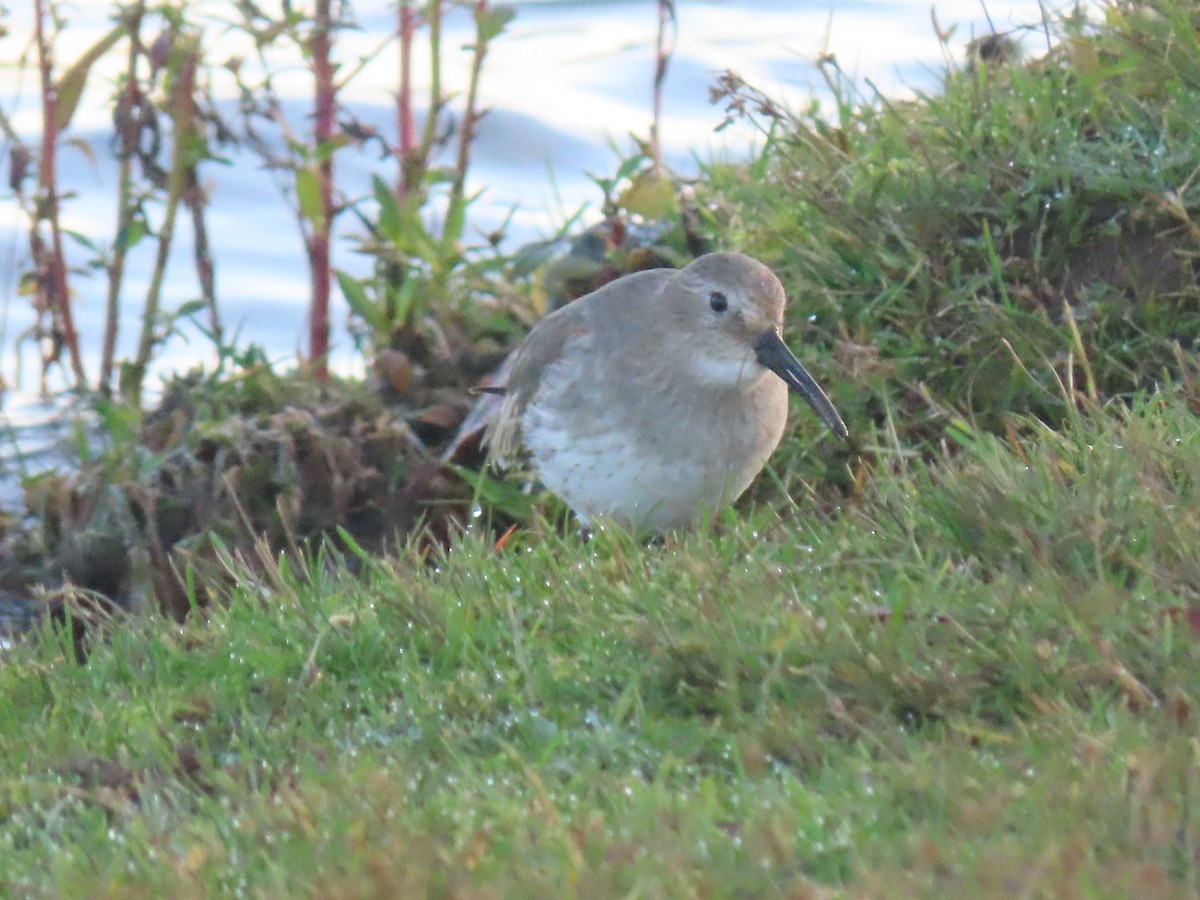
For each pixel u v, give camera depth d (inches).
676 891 213.2
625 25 800.3
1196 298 420.8
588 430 409.1
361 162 704.4
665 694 282.8
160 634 331.9
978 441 346.0
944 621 284.0
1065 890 203.3
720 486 408.5
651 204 520.4
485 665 297.1
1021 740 251.4
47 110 562.9
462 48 541.0
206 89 539.2
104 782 274.1
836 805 235.5
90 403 568.4
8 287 615.5
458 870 220.5
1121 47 470.6
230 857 236.4
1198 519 297.9
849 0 795.4
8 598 476.4
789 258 458.6
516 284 546.6
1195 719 248.5
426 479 485.1
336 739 279.0
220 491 480.1
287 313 660.1
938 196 445.1
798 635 278.2
